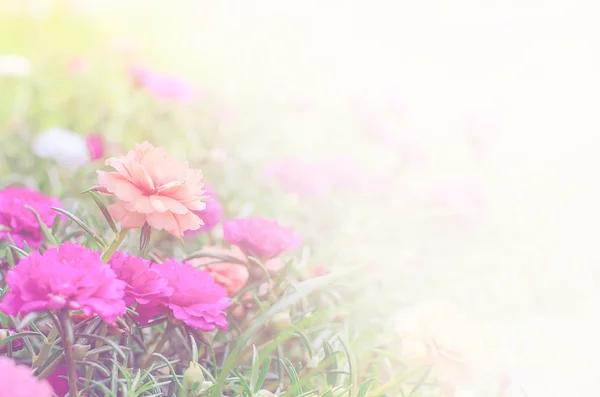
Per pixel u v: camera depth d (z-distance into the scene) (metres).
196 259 0.78
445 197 1.14
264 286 0.78
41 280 0.65
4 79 1.71
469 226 1.12
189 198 0.68
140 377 0.71
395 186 1.24
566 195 1.55
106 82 1.69
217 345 0.76
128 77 1.39
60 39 2.67
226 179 1.11
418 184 1.41
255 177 1.19
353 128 1.60
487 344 0.78
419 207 1.14
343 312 0.81
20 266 0.65
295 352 0.77
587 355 0.97
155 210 0.67
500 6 2.29
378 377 0.76
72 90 1.61
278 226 0.77
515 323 1.02
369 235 1.05
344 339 0.77
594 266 1.22
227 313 0.76
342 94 1.84
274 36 2.26
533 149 1.73
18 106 1.50
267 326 0.75
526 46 2.22
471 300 1.02
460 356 0.71
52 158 1.05
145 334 0.76
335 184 1.11
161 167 0.68
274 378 0.74
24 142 1.22
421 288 0.98
